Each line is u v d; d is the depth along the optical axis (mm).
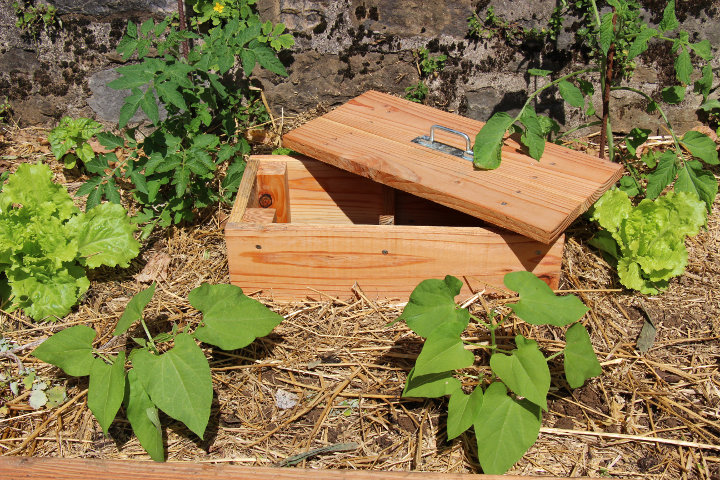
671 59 1506
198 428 964
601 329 1162
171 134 1322
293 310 1199
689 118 1570
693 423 1045
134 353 1006
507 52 1514
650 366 1111
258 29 1349
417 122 1358
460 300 1204
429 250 1159
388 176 1209
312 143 1277
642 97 1548
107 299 1228
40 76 1548
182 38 1355
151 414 984
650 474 990
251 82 1570
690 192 1227
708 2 1455
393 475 921
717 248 1308
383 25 1512
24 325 1188
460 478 920
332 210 1391
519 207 1132
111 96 1572
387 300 1210
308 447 1016
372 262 1174
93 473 936
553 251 1157
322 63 1553
